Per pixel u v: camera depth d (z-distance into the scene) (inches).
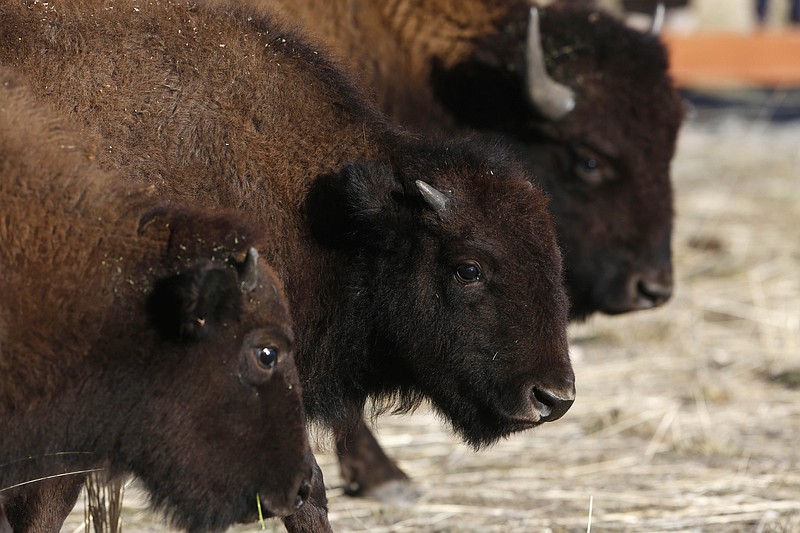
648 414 1103.0
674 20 2753.4
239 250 613.9
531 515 873.5
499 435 732.0
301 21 842.8
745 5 2775.6
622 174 987.9
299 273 725.9
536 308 707.4
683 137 2561.5
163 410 610.9
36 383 596.1
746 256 1675.7
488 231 708.0
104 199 616.4
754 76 2536.9
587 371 1240.8
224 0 765.3
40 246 595.8
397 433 1065.5
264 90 733.3
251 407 619.5
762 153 2416.3
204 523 622.5
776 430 1068.5
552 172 994.7
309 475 637.9
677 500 899.4
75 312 598.9
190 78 712.4
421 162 727.1
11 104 617.0
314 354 738.8
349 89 770.8
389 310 729.0
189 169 698.2
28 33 683.4
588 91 981.2
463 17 995.3
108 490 725.9
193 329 600.7
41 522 684.1
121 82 695.1
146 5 723.4
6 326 585.3
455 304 714.2
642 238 995.3
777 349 1298.0
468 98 992.9
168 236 614.5
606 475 961.5
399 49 977.5
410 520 871.1
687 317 1413.6
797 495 906.1
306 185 732.0
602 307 1009.5
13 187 596.1
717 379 1208.2
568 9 1026.7
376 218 716.7
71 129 649.0
